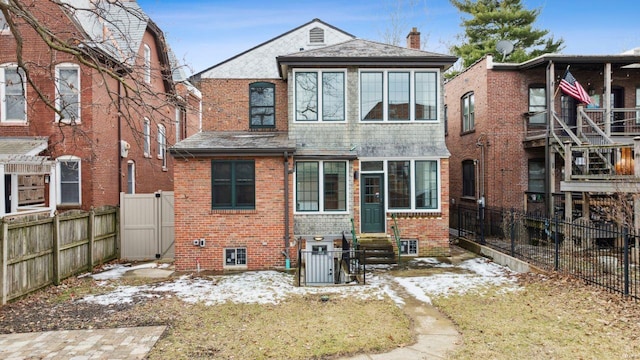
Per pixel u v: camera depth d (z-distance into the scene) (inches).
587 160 562.6
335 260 537.3
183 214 537.6
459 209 733.9
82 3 643.5
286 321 328.2
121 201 601.3
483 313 342.0
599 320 313.9
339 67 595.5
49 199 611.2
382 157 591.5
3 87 626.8
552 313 335.3
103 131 652.1
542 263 488.4
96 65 343.6
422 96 600.4
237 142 561.3
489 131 724.7
